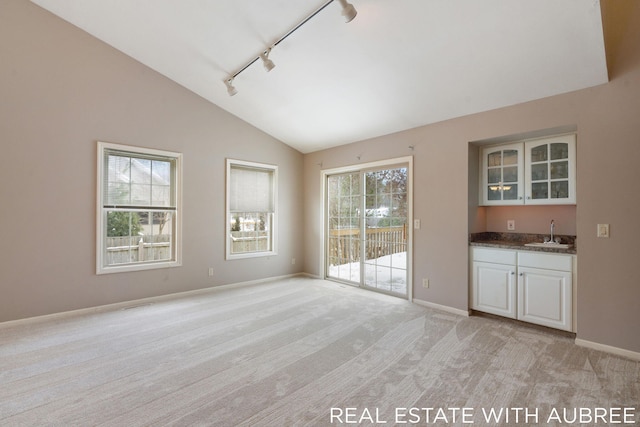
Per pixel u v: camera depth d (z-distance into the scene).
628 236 2.51
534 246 3.12
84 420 1.75
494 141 3.49
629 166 2.51
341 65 3.22
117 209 3.80
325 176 5.43
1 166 3.10
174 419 1.77
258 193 5.16
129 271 3.87
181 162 4.27
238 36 3.19
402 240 4.23
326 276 5.45
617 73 2.57
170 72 4.05
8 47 3.13
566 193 3.07
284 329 3.12
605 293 2.61
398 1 2.36
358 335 2.96
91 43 3.58
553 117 2.90
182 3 2.91
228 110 4.70
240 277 4.90
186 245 4.32
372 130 4.36
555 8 2.17
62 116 3.41
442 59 2.83
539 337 2.91
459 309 3.59
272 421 1.75
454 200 3.63
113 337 2.90
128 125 3.84
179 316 3.48
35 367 2.35
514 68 2.74
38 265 3.29
